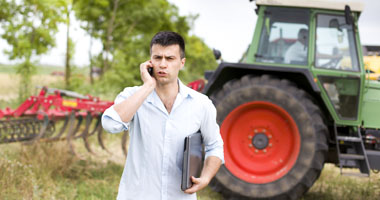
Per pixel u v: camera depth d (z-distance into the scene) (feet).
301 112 14.44
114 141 23.35
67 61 45.32
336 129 15.24
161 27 62.90
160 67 6.09
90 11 54.03
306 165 14.29
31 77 36.86
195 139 6.31
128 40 54.49
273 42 15.61
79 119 18.58
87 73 53.93
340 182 17.89
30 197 12.89
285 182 14.52
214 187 15.28
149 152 6.34
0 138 16.43
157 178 6.33
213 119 6.78
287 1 15.26
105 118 5.99
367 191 16.07
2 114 17.67
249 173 15.12
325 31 15.25
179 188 6.40
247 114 15.29
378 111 15.19
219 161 6.83
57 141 17.84
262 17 15.71
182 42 6.25
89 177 16.47
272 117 15.08
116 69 46.68
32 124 17.28
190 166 6.00
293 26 15.44
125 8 58.34
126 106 5.93
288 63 15.38
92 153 18.62
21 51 37.58
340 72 14.88
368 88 15.47
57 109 18.54
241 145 15.34
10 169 14.20
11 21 39.17
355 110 14.78
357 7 14.66
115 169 17.84
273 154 15.06
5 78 50.44
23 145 17.04
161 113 6.35
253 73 15.83
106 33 57.67
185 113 6.43
